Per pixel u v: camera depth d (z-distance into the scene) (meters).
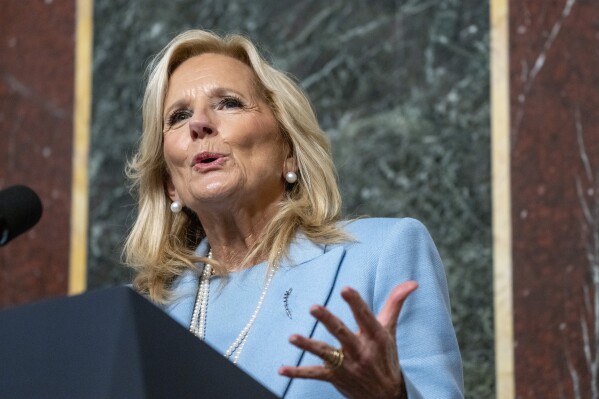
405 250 5.70
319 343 4.17
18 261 9.74
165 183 6.52
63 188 9.78
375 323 4.18
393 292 4.39
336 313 5.50
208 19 9.66
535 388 8.40
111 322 3.38
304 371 4.18
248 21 9.55
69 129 9.85
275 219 6.00
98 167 9.73
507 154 8.73
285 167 6.22
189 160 5.98
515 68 8.82
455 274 8.69
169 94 6.27
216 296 5.99
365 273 5.64
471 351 8.56
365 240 5.82
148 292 6.30
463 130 8.88
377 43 9.21
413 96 9.05
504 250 8.62
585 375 8.34
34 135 9.91
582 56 8.72
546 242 8.55
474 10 9.00
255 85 6.23
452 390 5.25
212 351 3.54
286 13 9.46
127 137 9.72
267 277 5.84
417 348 5.40
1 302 9.70
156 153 6.41
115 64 9.86
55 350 3.40
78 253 9.63
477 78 8.90
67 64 9.95
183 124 6.15
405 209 8.89
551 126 8.68
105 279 9.54
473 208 8.75
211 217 6.09
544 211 8.59
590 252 8.47
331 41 9.31
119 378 3.30
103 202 9.68
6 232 4.08
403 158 8.98
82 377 3.32
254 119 6.07
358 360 4.20
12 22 10.12
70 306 3.46
